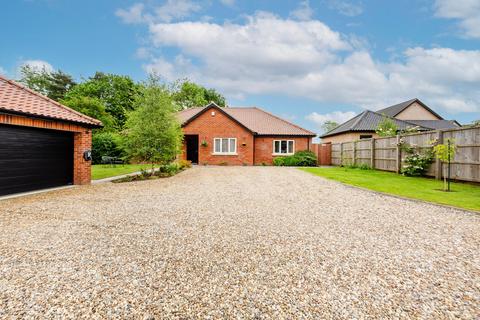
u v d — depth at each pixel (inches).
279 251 146.5
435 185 379.9
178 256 138.4
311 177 498.9
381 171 594.9
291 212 234.1
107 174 569.3
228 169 701.3
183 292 104.9
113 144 890.7
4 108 283.4
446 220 209.5
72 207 249.9
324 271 123.7
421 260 136.6
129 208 246.2
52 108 371.2
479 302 99.8
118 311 92.4
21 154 330.3
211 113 887.1
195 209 242.8
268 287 109.2
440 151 337.4
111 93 1571.1
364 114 1069.8
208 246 152.5
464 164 382.3
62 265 127.0
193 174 567.8
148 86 516.1
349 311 93.7
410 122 1070.4
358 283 113.2
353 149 730.2
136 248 148.6
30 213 226.4
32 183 346.6
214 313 91.9
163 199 290.2
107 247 149.8
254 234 173.9
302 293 105.0
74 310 92.7
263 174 561.9
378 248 152.3
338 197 304.5
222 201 279.9
